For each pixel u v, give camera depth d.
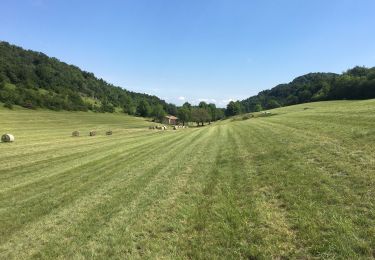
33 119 77.19
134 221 7.81
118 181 12.55
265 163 13.21
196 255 5.86
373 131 15.48
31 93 111.25
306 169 10.84
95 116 110.69
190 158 17.27
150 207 8.84
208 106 154.25
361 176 8.96
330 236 5.90
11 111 87.12
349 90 110.50
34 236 7.32
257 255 5.62
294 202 7.89
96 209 9.00
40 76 150.88
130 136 43.41
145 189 10.92
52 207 9.47
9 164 17.97
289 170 11.16
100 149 24.95
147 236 6.90
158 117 138.88
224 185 10.53
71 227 7.71
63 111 111.75
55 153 22.62
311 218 6.79
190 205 8.73
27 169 16.33
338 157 11.78
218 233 6.68
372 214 6.48
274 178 10.45
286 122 34.22
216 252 5.90
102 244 6.63
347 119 23.56
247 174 11.70
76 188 11.69
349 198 7.55
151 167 15.36
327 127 21.41
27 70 145.62
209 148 21.00
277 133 24.02
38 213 8.94
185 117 126.56
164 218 7.88
